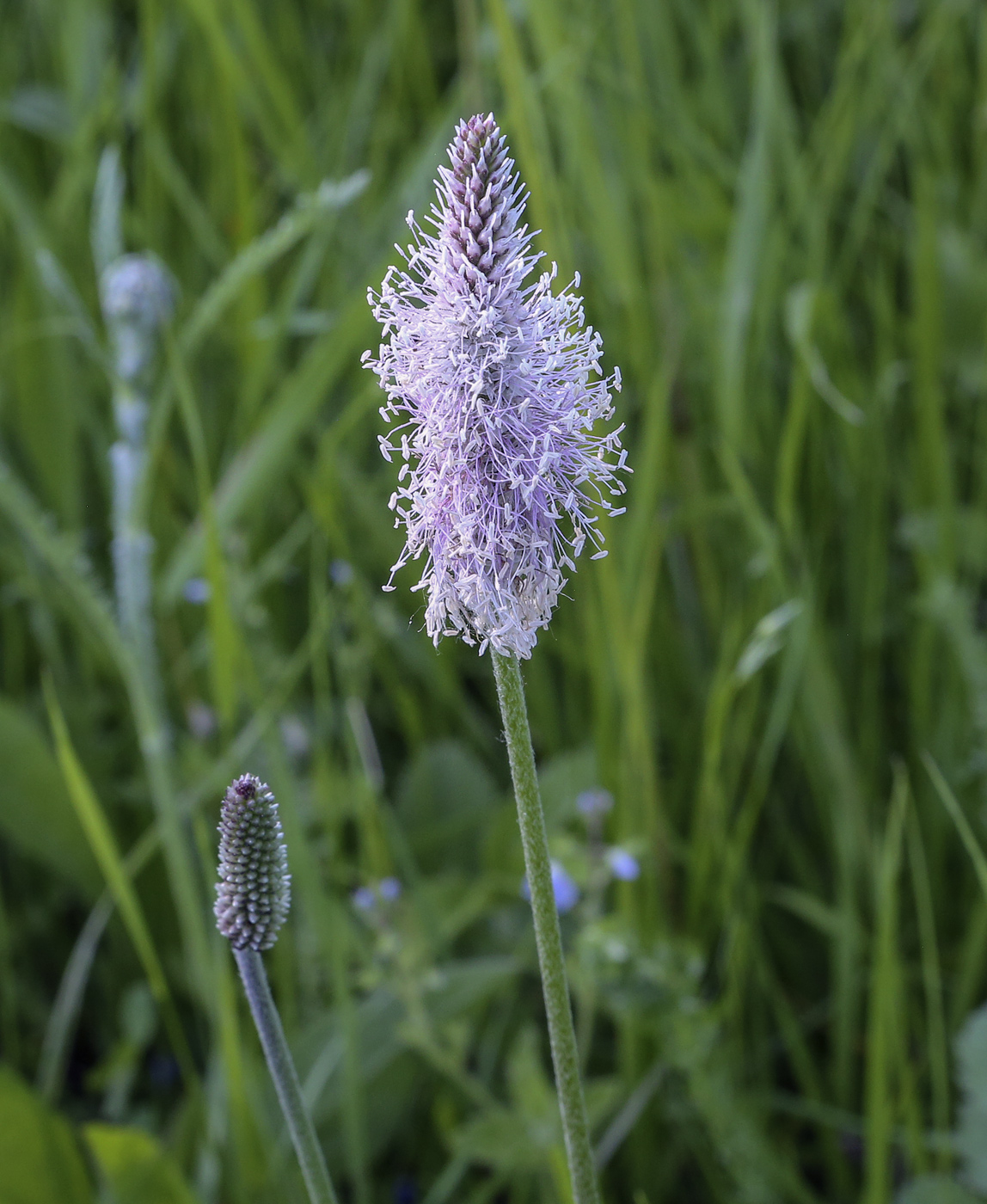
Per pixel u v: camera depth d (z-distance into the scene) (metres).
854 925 0.58
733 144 0.81
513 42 0.54
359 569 0.73
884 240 0.82
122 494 0.59
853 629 0.71
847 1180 0.58
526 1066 0.52
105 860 0.50
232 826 0.40
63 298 0.58
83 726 0.72
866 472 0.71
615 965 0.53
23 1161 0.51
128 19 1.00
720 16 0.87
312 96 0.94
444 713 0.76
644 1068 0.57
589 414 0.40
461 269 0.39
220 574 0.53
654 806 0.58
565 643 0.69
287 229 0.54
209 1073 0.58
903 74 0.79
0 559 0.77
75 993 0.56
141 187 0.84
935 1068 0.50
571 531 0.40
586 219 0.69
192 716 0.68
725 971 0.61
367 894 0.57
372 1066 0.55
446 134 0.71
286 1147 0.54
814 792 0.67
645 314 0.69
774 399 0.74
